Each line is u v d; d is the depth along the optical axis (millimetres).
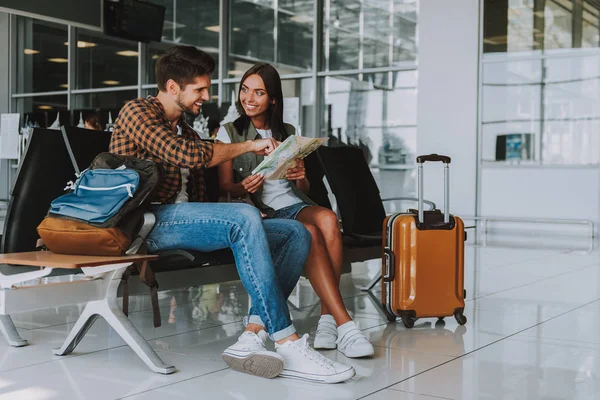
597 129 7230
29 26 11203
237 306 3574
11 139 10922
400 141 8352
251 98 2926
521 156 7633
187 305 3590
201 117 9633
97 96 10625
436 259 3053
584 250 7129
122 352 2520
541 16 7434
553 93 7441
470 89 7785
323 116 8883
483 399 1992
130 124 2406
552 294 4098
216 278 2852
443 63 7922
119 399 1949
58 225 2176
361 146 8617
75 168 2660
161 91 2520
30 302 2129
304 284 4480
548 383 2172
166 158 2359
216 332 2912
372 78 8539
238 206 2285
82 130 2730
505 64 7660
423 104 8078
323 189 3818
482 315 3389
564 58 7363
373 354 2516
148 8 8727
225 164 2900
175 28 9938
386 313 3137
